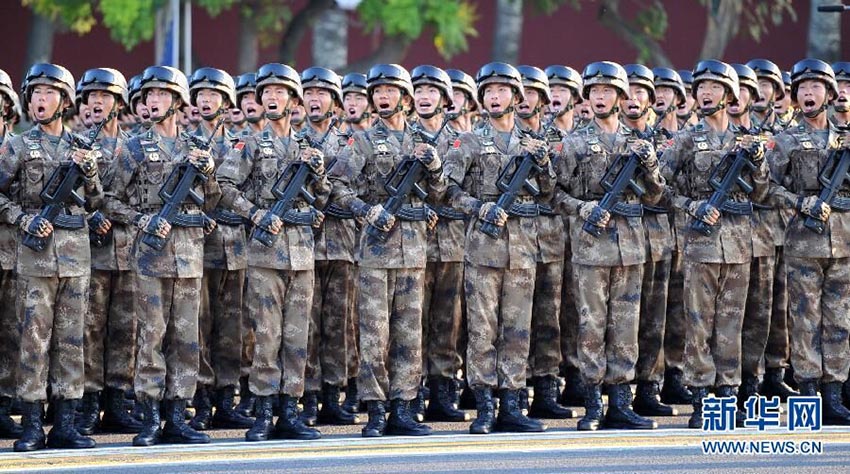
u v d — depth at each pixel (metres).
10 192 26.95
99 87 27.86
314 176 28.06
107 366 29.17
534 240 28.36
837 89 29.56
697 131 29.12
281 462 25.31
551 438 27.56
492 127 28.59
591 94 28.75
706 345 28.75
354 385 30.83
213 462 25.33
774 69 32.34
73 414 27.02
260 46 67.44
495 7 67.94
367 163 28.67
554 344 30.50
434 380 30.27
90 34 66.50
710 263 28.62
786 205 29.38
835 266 29.36
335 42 62.72
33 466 25.05
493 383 28.28
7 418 28.36
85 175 26.66
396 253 28.16
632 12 68.62
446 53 61.28
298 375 27.97
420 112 28.91
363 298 28.25
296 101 28.83
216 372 29.69
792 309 29.56
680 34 67.88
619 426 28.55
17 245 26.98
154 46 66.81
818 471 24.77
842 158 29.23
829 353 29.41
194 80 28.94
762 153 28.48
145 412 27.22
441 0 59.88
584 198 28.66
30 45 64.94
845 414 29.33
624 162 28.42
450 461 25.41
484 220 28.14
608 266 28.23
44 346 26.72
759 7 65.00
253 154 28.28
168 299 27.38
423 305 30.36
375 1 59.66
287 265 27.78
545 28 67.94
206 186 27.64
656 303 30.67
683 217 31.66
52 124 27.06
